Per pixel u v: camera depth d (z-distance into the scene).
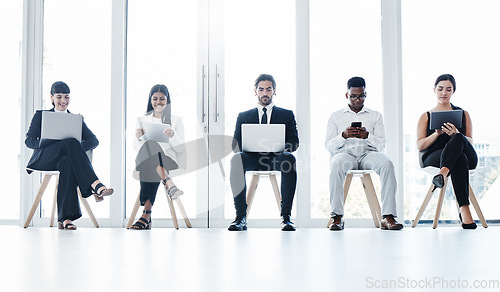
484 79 4.34
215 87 4.32
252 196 3.88
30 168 3.83
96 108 4.36
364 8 4.36
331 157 4.02
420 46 4.34
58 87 4.14
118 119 4.30
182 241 2.76
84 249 2.31
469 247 2.40
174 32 4.39
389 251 2.21
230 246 2.46
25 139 3.98
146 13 4.40
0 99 4.43
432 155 3.93
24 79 4.32
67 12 4.41
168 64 4.38
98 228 4.01
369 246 2.45
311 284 1.35
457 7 4.37
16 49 4.45
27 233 3.38
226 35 4.36
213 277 1.47
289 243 2.62
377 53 4.35
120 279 1.44
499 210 4.27
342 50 4.35
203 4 4.36
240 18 4.37
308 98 4.28
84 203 4.06
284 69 4.34
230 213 4.25
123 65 4.35
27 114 4.35
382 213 3.79
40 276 1.50
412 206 4.23
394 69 4.30
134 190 4.31
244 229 3.76
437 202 4.02
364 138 3.81
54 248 2.36
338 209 3.76
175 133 4.10
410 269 1.63
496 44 4.36
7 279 1.44
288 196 3.71
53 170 3.86
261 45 4.35
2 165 4.40
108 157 4.33
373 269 1.63
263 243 2.63
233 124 4.31
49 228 3.94
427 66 4.34
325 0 4.37
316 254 2.09
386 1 4.32
